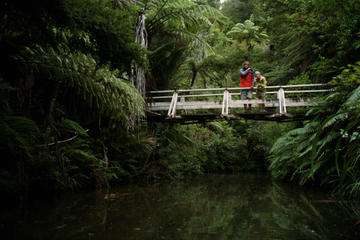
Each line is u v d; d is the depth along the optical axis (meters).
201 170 11.91
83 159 5.96
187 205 4.03
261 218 3.19
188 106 8.56
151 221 3.01
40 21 3.47
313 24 8.76
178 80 11.21
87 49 4.16
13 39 4.22
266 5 11.87
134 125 8.18
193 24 11.09
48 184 5.12
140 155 8.47
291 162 7.81
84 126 7.04
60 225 2.83
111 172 6.79
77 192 5.41
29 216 3.26
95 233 2.53
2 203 4.11
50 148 5.36
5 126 3.64
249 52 15.38
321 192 5.55
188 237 2.43
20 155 4.33
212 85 16.84
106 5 3.96
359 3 6.94
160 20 10.20
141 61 4.36
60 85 5.76
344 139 5.63
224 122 15.47
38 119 5.57
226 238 2.39
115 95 6.50
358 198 4.68
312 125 6.90
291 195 5.12
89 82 5.58
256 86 8.50
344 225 2.86
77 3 3.40
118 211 3.57
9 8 3.20
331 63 7.97
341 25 7.33
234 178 9.30
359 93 5.04
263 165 15.10
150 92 8.84
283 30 12.29
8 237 2.40
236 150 15.30
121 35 3.88
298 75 11.34
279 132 12.75
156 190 5.91
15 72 4.68
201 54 15.78
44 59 5.05
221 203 4.21
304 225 2.85
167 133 10.68
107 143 7.36
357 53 7.32
